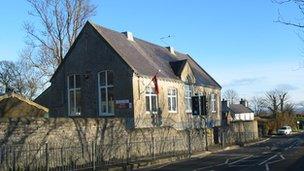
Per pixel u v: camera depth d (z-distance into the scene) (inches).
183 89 1839.3
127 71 1530.5
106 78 1584.6
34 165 952.9
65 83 1667.1
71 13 1950.1
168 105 1716.3
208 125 2052.2
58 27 1947.6
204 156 1427.2
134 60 1624.0
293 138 2738.7
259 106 5251.0
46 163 943.0
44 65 2017.7
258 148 1797.5
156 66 1750.7
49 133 1008.2
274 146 1909.4
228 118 2635.3
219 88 2257.6
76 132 1081.4
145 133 1339.8
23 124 951.6
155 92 1627.7
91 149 1104.2
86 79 1615.4
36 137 975.0
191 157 1398.9
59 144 1030.4
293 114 4768.7
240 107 4384.8
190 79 1918.1
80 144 1086.4
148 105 1590.8
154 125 1593.3
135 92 1523.1
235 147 1894.7
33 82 2684.5
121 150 1220.5
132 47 1742.1
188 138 1525.6
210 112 2111.2
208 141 1836.9
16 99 1305.4
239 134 2230.6
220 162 1165.7
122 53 1594.5
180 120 1784.0
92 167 1057.5
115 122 1217.4
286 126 3747.5
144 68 1627.7
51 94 1699.1
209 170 967.0
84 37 1631.4
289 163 1070.4
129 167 1104.8
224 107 3176.7
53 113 1681.8
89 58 1616.6
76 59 1646.2
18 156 919.7
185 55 2345.0
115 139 1207.6
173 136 1491.1
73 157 1047.6
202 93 2039.9
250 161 1161.4
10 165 898.1
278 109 4724.4
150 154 1344.7
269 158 1240.8
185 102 1847.9
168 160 1290.6
